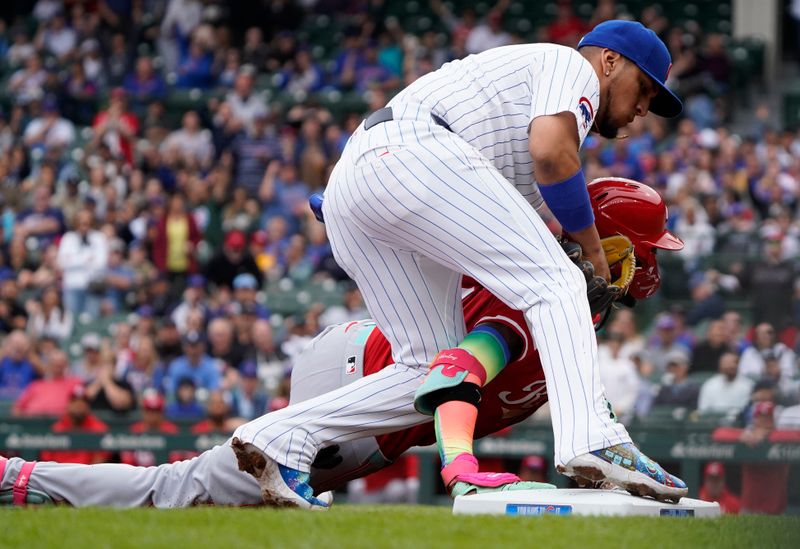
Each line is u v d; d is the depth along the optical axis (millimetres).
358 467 13977
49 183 53000
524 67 12867
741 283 40625
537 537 9812
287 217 50250
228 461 13031
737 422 30375
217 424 33250
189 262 46656
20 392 40000
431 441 14055
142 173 53938
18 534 9680
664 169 49094
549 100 12305
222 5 66625
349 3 69125
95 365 39250
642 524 10641
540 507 11703
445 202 12352
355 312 42281
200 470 13195
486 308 13492
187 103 60906
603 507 11594
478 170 12469
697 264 42469
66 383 37406
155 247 46719
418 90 12859
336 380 14086
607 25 13320
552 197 12375
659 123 53219
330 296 45000
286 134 53625
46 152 56938
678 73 57562
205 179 52500
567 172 12242
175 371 37938
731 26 66875
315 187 51438
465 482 12234
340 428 12820
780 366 33531
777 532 10633
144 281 45844
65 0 69125
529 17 66750
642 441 30422
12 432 33250
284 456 12500
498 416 13961
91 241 46750
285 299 44938
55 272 46969
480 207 12352
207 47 63719
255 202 49938
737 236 43781
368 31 63344
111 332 44875
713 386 33688
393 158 12422
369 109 58531
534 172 12891
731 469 29844
